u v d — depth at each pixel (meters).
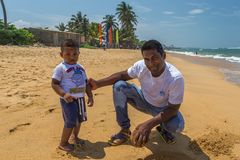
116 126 4.33
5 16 33.84
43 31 41.53
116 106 3.76
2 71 8.77
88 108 5.11
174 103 3.35
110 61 16.09
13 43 33.31
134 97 3.80
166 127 3.54
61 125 4.34
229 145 3.89
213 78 11.49
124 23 73.94
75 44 3.59
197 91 7.61
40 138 3.92
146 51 3.28
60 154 3.48
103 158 3.43
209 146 3.83
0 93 6.04
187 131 4.27
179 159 3.54
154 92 3.58
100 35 62.19
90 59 16.67
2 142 3.82
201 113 5.25
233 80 11.28
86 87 3.75
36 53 18.03
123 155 3.51
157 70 3.37
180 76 3.38
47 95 5.98
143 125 3.22
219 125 4.62
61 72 3.54
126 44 74.88
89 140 3.87
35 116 4.71
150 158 3.51
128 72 3.81
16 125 4.32
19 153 3.53
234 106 6.07
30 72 8.88
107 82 3.82
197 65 19.14
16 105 5.27
